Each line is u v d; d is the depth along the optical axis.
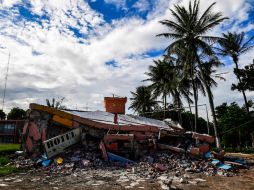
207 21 21.84
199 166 10.16
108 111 17.42
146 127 13.34
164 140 13.60
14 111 56.88
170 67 27.14
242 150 26.61
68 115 12.09
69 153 10.88
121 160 10.47
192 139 13.22
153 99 36.09
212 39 21.70
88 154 10.76
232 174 9.26
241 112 32.25
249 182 7.93
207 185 7.41
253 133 29.92
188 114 46.59
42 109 12.18
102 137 11.98
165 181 7.48
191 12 22.20
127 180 7.64
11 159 11.83
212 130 52.69
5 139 40.62
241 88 29.83
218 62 27.16
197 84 29.66
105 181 7.45
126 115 17.59
